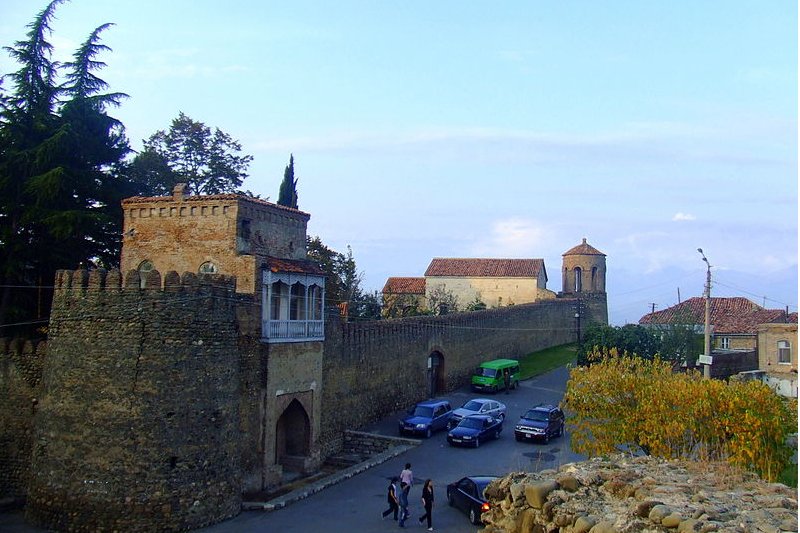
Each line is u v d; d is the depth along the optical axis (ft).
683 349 196.85
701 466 44.78
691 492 36.99
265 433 113.50
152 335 94.43
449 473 113.70
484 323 212.64
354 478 112.47
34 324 136.98
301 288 125.59
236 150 234.79
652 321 243.19
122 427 92.48
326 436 134.00
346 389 142.51
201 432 95.55
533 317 254.68
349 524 90.48
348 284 244.83
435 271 299.17
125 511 90.89
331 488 107.45
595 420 96.17
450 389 189.16
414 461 121.70
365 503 99.60
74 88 147.43
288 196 220.02
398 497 90.74
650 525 32.24
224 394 99.40
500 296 291.58
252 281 114.21
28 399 115.55
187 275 96.99
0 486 114.21
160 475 91.86
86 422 93.81
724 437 76.43
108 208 146.51
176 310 95.50
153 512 90.94
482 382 185.88
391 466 119.03
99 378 94.38
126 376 93.66
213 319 98.78
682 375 91.50
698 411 77.05
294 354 121.80
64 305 98.53
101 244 148.36
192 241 119.65
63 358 96.99
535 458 122.83
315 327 127.54
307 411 125.49
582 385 95.55
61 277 99.86
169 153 228.22
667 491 36.91
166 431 92.94
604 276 320.91
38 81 140.15
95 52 150.92
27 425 115.14
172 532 91.15
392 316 261.03
